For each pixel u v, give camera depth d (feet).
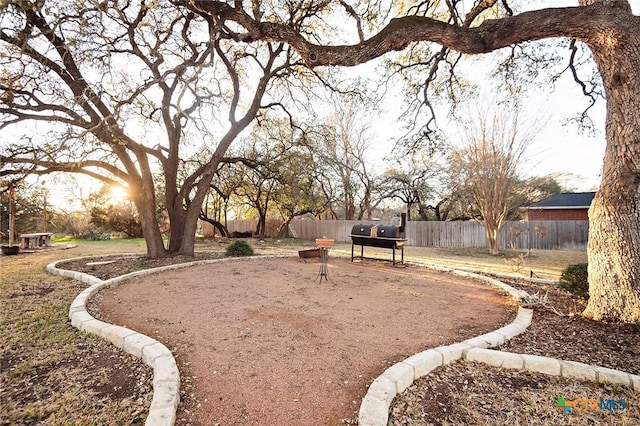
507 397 7.79
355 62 13.57
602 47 11.91
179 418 6.86
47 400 7.56
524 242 48.67
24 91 22.66
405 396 7.77
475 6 18.17
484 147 39.81
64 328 12.27
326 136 45.93
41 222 67.87
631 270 11.56
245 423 6.74
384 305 15.67
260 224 74.02
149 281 21.08
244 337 11.35
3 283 20.67
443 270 26.08
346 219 73.56
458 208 63.67
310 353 10.09
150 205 31.09
